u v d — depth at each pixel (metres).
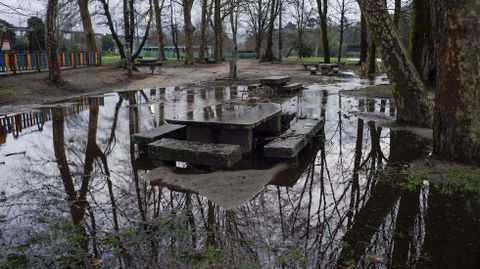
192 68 33.34
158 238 3.95
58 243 3.85
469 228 4.09
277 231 4.10
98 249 3.74
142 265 3.45
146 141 7.27
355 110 11.99
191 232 4.06
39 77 18.17
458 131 5.91
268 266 3.42
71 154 7.30
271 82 16.19
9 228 4.20
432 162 6.06
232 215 4.50
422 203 4.75
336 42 67.44
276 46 72.12
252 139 7.82
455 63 5.70
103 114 11.77
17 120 10.84
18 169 6.38
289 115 9.81
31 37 27.88
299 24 53.12
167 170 6.16
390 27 8.77
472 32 5.45
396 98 9.44
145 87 19.97
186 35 36.94
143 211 4.62
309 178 5.82
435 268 3.35
